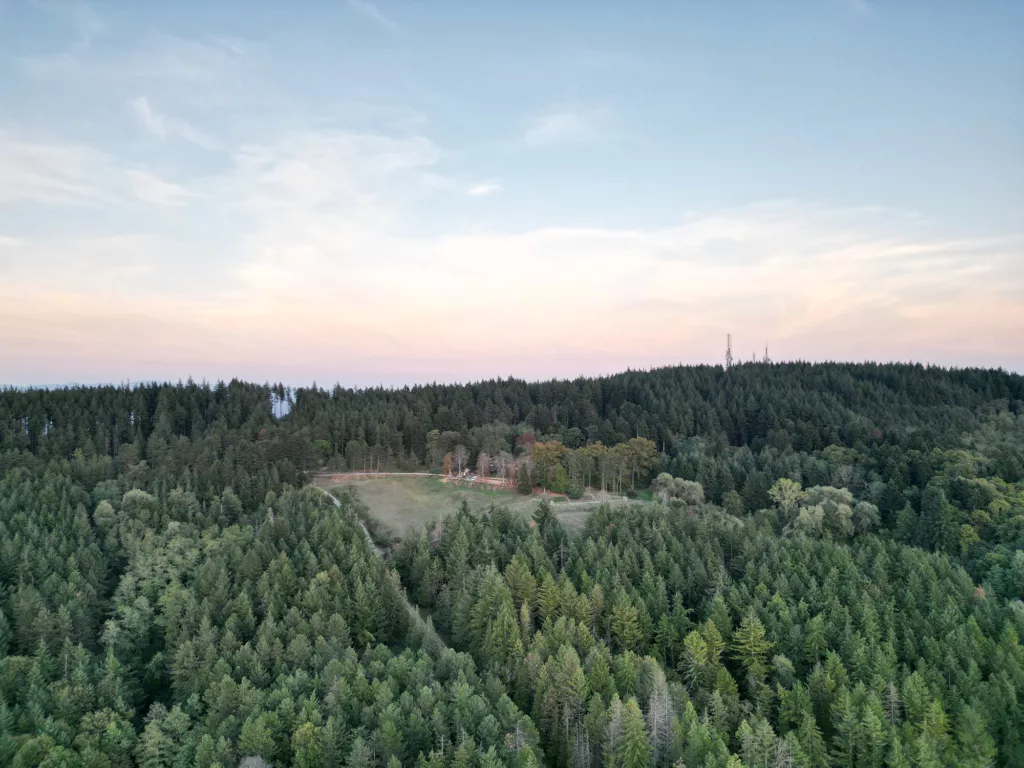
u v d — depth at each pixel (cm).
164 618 10188
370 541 13325
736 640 9181
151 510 13488
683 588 10888
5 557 10931
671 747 7081
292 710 7444
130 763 7319
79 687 7862
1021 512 13325
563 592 10200
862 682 8031
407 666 8331
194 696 7950
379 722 7206
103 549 12331
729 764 6234
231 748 7069
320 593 10094
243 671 8531
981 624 9588
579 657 8688
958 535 13450
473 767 6662
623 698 8025
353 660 8519
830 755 7412
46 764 6675
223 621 9819
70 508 13125
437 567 11575
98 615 10462
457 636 9956
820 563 11306
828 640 9312
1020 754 7381
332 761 6931
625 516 13588
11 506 13025
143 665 9631
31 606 9550
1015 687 8025
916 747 7125
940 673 8250
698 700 8238
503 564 11862
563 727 7738
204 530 12800
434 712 7269
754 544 11981
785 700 7919
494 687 8000
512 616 9519
